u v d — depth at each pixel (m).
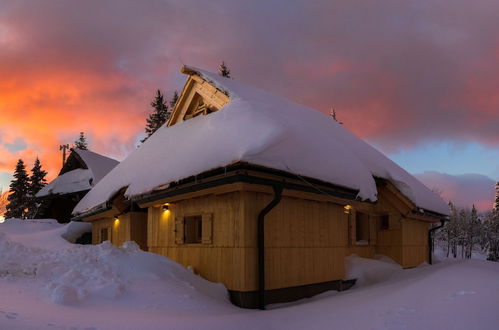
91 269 7.01
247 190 8.14
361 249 13.37
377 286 10.00
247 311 7.33
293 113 13.31
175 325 5.04
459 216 59.16
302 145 8.82
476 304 5.22
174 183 8.98
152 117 38.97
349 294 8.92
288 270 8.92
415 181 16.80
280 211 8.97
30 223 24.88
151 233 11.24
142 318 5.25
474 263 10.99
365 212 13.84
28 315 4.57
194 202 9.60
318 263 9.88
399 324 4.91
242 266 8.01
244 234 8.07
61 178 29.92
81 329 4.33
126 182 12.45
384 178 13.20
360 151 13.90
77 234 21.12
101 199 13.85
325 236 10.31
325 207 10.46
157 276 7.59
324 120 16.16
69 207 31.22
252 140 7.98
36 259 7.82
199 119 12.42
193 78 12.71
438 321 4.79
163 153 11.66
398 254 13.75
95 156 29.80
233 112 9.69
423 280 7.71
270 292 8.41
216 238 8.78
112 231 15.34
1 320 4.17
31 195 45.53
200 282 8.27
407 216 13.91
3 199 46.94
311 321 5.78
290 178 8.38
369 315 5.56
